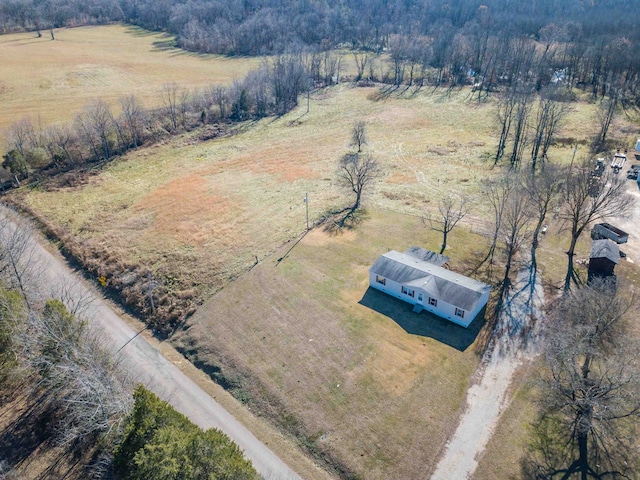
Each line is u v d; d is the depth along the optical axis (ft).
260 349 133.18
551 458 100.63
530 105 276.21
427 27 542.57
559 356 110.93
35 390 121.08
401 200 210.38
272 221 196.75
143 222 197.67
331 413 113.50
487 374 121.39
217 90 326.44
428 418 110.73
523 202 170.91
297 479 100.99
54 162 245.86
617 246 160.35
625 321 128.77
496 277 156.25
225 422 114.42
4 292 120.67
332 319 142.10
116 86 362.94
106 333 144.87
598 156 238.27
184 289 159.43
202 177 238.27
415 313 143.54
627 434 103.71
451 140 279.28
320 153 265.95
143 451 82.07
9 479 100.42
